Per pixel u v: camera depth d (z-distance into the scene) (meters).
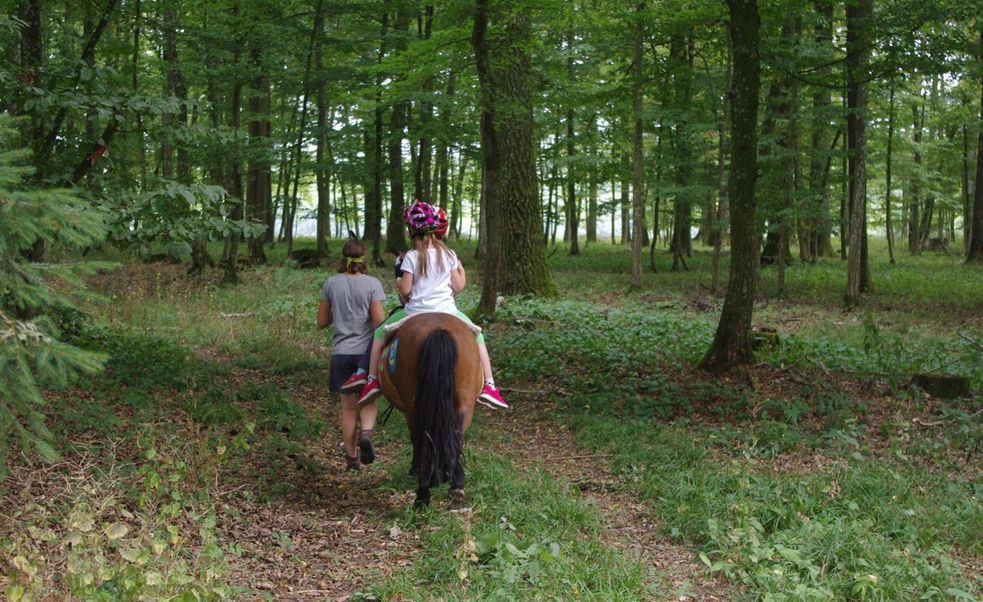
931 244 41.66
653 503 6.31
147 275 19.84
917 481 6.74
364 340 6.89
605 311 16.97
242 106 26.88
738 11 10.31
